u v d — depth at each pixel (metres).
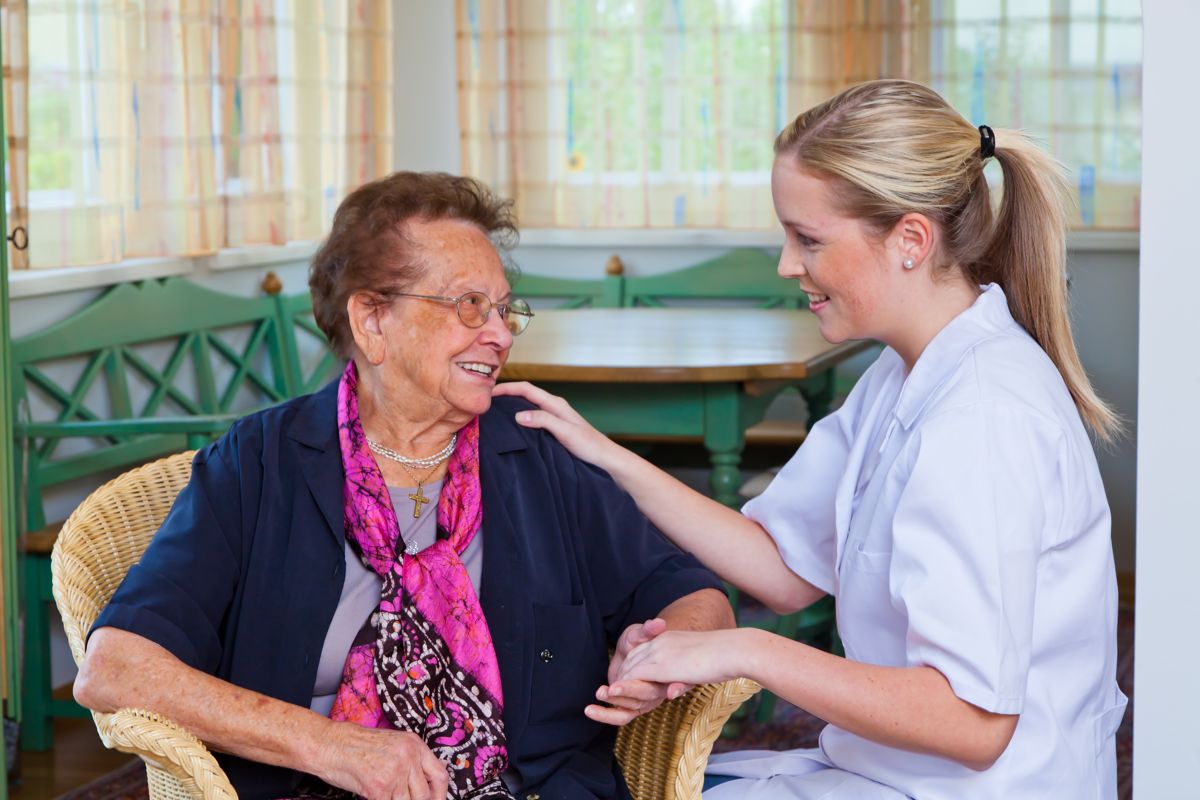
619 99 4.90
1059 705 1.48
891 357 1.74
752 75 4.77
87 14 3.55
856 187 1.50
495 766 1.68
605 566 1.83
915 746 1.40
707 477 5.02
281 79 4.38
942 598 1.39
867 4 4.63
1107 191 4.53
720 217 4.87
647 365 3.01
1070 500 1.45
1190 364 1.29
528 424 1.86
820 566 1.83
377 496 1.70
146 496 1.92
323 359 4.76
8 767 3.01
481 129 5.02
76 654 1.58
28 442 3.26
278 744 1.48
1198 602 1.32
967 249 1.53
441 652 1.68
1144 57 1.27
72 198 3.54
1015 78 4.54
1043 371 1.51
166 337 3.96
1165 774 1.35
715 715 1.62
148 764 1.62
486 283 1.70
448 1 5.13
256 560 1.67
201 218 3.98
